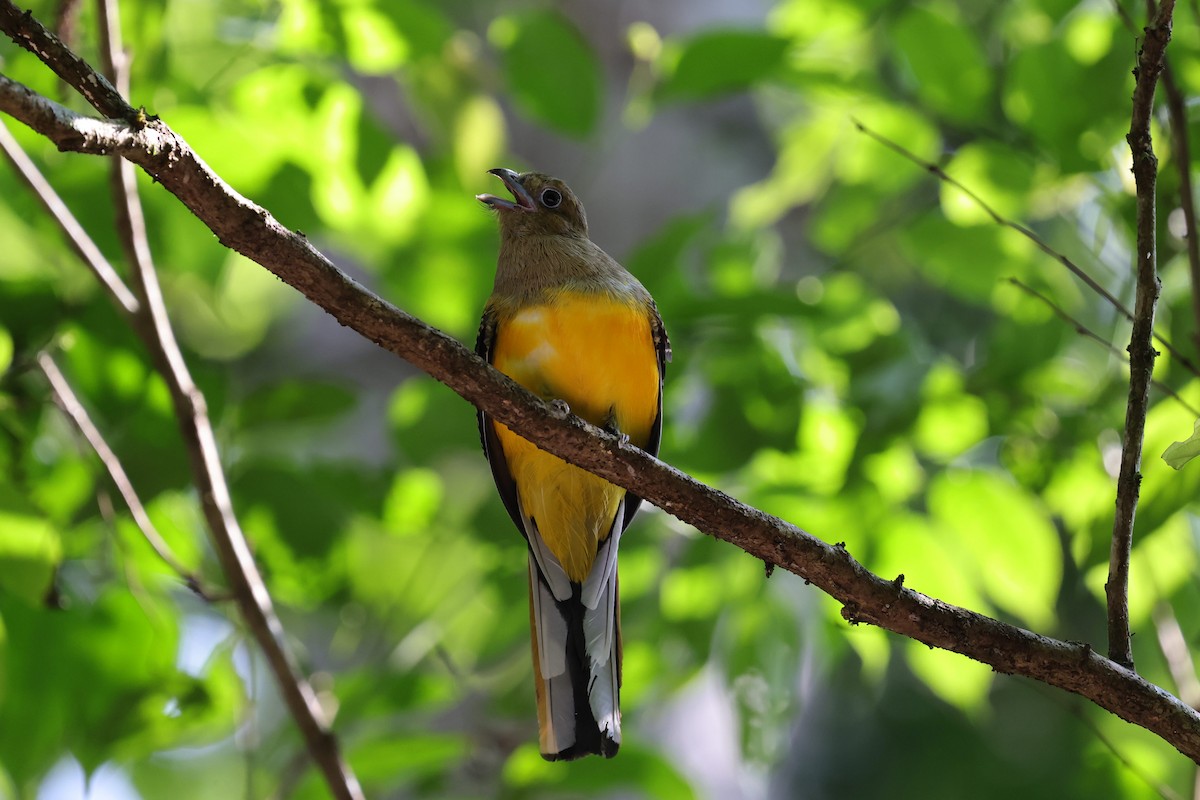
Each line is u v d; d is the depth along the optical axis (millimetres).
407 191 10930
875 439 10180
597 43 14141
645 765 9742
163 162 5391
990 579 10945
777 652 10945
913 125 12547
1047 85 10422
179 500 10734
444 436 10867
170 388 8695
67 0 8938
